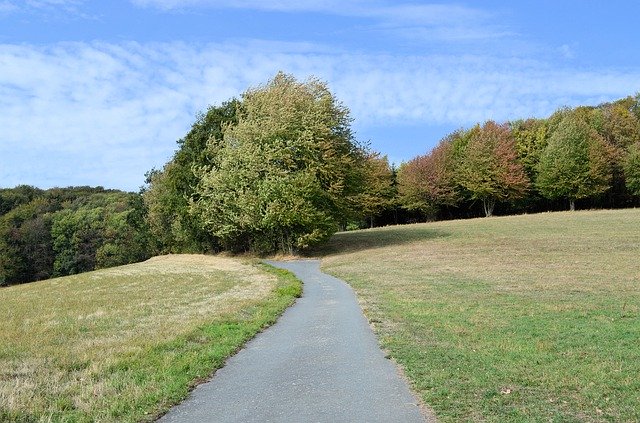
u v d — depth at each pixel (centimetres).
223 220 4525
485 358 941
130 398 763
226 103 5169
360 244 4662
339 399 753
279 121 4219
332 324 1402
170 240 6134
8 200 9875
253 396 789
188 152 5094
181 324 1417
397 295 1902
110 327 1435
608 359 914
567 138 7162
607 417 630
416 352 1008
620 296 1727
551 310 1477
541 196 7931
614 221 5291
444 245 4091
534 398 710
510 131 8088
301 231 4284
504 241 4128
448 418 641
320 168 4144
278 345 1174
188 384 851
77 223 8294
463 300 1714
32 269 8031
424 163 8125
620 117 7719
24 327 1480
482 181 7675
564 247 3581
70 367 978
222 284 2639
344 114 4488
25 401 754
